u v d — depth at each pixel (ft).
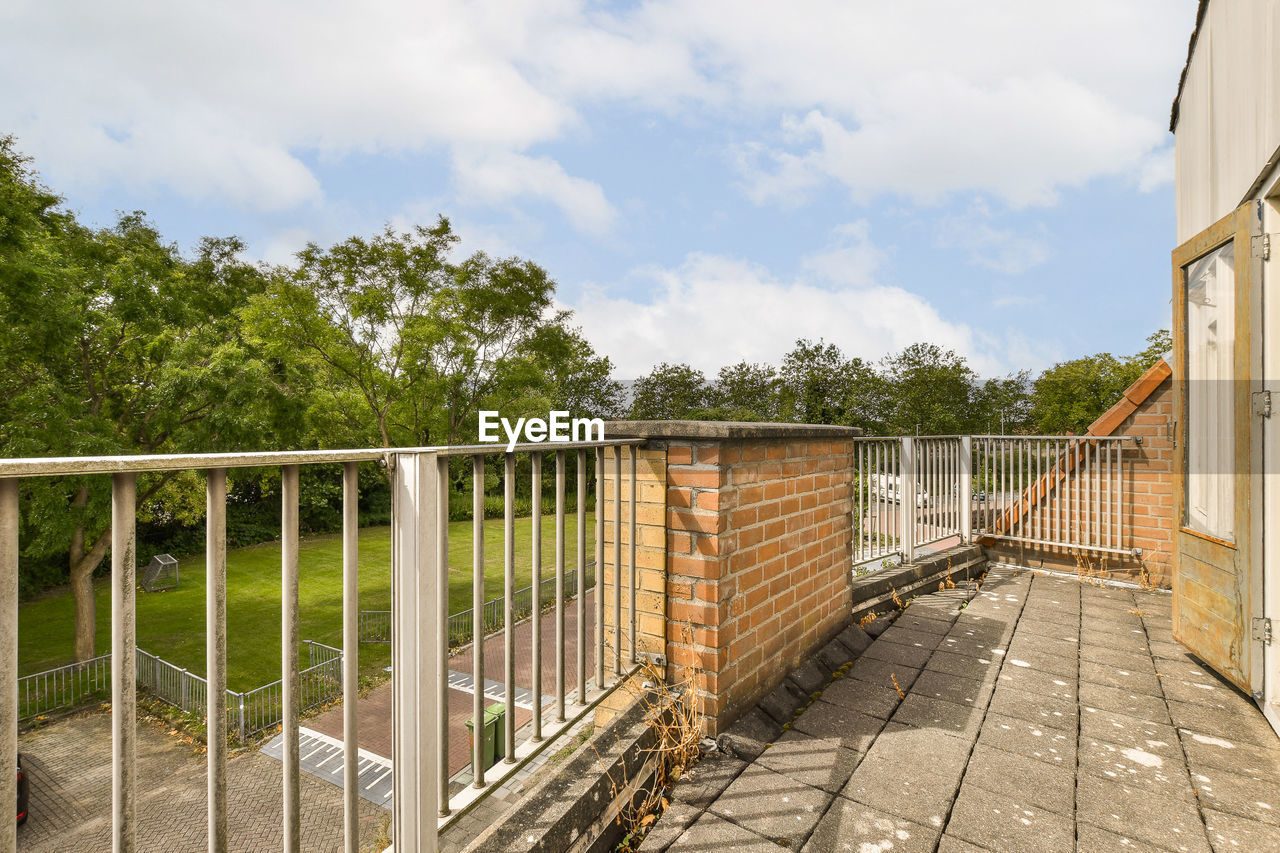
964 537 18.19
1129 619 12.89
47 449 40.68
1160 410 16.52
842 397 124.16
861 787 6.85
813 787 6.85
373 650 45.52
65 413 42.14
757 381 134.41
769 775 7.08
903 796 6.68
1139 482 16.69
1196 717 8.57
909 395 117.50
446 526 4.63
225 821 3.21
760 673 8.63
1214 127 10.52
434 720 4.46
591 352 122.83
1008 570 17.75
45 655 48.03
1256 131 8.82
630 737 6.89
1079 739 7.95
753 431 8.02
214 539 3.15
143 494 55.88
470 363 64.64
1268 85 8.42
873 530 14.89
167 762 31.89
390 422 66.23
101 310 47.29
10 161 43.39
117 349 50.16
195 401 50.62
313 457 3.61
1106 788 6.85
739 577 8.11
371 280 59.98
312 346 57.62
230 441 49.21
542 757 13.43
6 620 2.31
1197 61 11.39
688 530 7.77
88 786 29.96
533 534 6.07
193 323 53.62
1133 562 16.61
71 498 44.50
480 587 5.27
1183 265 11.37
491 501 96.63
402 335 59.93
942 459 17.53
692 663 7.72
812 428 10.07
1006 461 18.74
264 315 54.75
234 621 53.42
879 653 10.95
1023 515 18.47
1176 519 11.05
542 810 5.53
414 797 4.29
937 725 8.30
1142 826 6.18
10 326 38.83
